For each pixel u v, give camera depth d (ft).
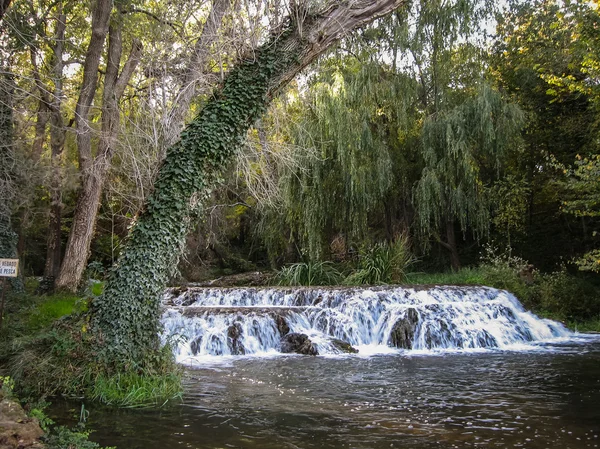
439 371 32.65
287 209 65.87
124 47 62.59
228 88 28.09
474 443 18.33
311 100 60.18
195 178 27.50
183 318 42.68
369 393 26.32
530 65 76.28
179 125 29.43
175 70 32.60
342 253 69.72
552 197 77.41
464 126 63.21
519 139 65.98
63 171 58.85
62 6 59.06
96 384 24.75
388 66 65.92
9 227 47.47
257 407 23.32
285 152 41.98
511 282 60.44
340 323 45.88
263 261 95.86
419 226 67.56
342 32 29.25
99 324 26.48
